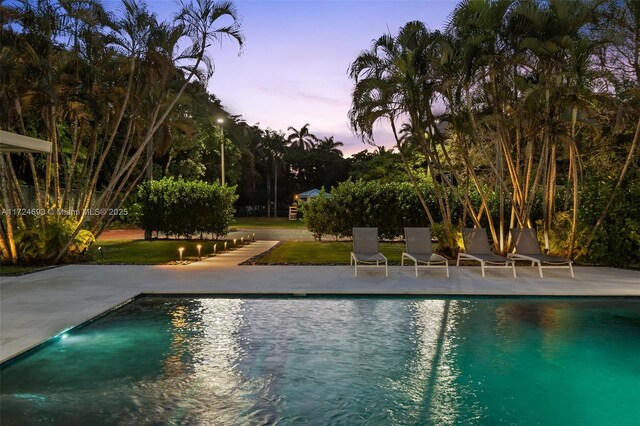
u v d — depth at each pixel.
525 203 13.93
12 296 8.97
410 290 9.70
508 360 5.95
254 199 79.31
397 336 6.93
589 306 8.91
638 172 14.15
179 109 17.08
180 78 14.97
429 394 4.91
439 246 16.03
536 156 17.45
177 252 17.50
